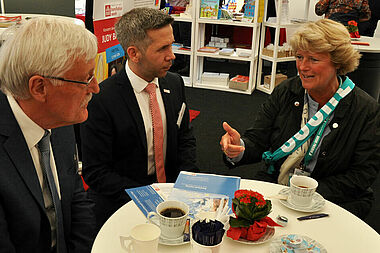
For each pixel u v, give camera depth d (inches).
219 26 231.8
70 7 114.2
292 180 54.3
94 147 71.8
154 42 68.1
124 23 69.1
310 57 65.9
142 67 71.0
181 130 83.1
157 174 77.4
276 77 216.8
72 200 56.7
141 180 76.5
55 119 43.9
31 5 114.9
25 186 43.1
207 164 134.8
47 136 46.8
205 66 270.8
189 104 196.2
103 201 73.2
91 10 97.9
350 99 69.4
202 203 51.8
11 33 40.7
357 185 68.0
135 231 40.5
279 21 198.5
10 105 43.1
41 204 44.6
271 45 216.4
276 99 77.8
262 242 45.0
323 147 70.2
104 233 46.0
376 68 171.8
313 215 51.3
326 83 67.8
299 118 74.8
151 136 75.4
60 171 50.9
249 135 79.3
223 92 219.8
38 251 46.5
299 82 75.3
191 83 227.6
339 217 51.3
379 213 110.9
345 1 194.2
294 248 43.2
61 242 49.2
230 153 67.7
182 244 44.3
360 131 69.0
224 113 184.9
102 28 91.7
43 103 42.0
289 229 48.4
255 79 226.7
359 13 195.6
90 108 71.2
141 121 72.9
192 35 217.0
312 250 43.0
